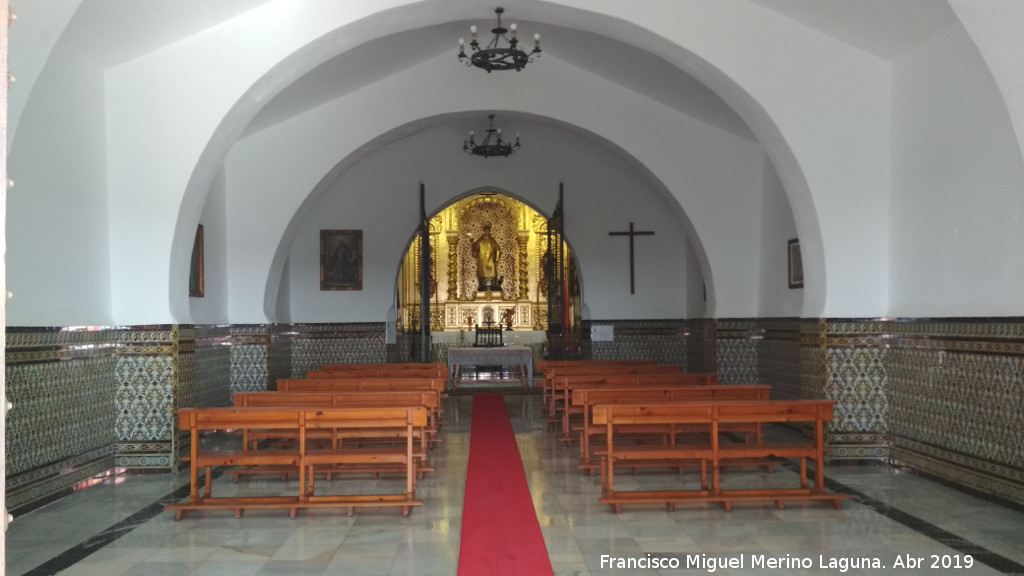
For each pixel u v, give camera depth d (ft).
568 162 56.54
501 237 77.05
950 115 27.40
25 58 20.62
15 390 24.17
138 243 30.66
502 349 56.18
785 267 41.45
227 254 45.27
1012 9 19.39
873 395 31.42
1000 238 24.79
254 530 22.33
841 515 23.30
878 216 31.45
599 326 56.39
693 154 45.44
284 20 30.27
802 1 29.50
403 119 45.44
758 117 32.27
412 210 55.72
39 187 25.91
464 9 31.37
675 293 56.44
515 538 20.86
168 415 30.86
